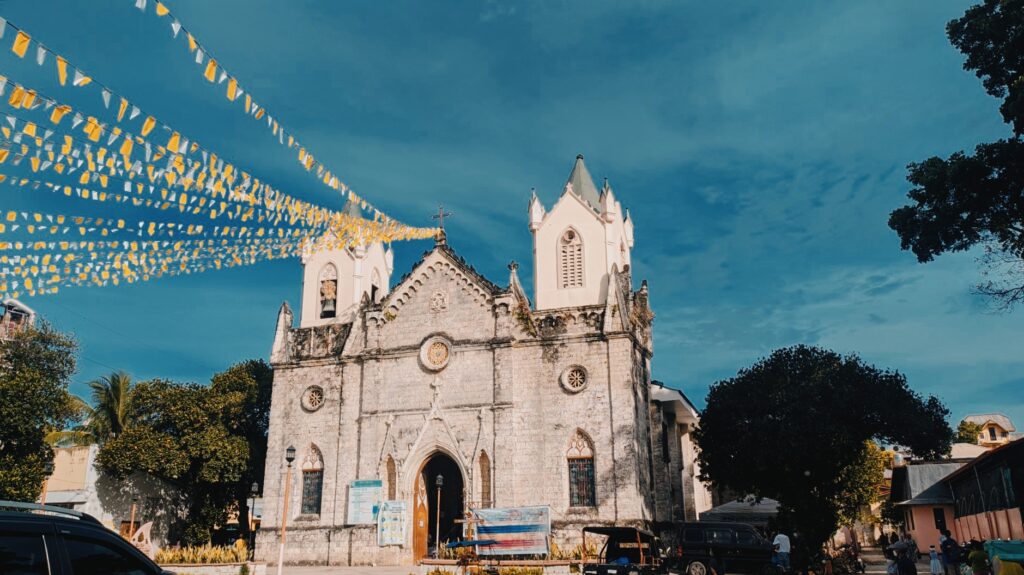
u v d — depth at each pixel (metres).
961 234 29.34
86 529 9.50
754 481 52.78
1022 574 17.41
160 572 10.26
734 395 52.84
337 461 50.19
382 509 48.00
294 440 51.84
